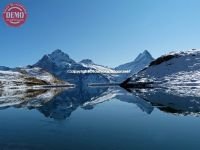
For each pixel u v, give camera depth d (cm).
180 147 2280
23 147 2297
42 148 2267
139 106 5784
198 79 17175
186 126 3309
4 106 5984
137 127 3300
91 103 6950
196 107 5253
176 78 18138
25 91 13012
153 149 2222
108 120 3906
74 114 4650
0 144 2408
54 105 6319
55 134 2883
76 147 2303
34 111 5081
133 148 2261
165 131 3020
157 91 11650
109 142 2491
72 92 13500
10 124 3591
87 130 3133
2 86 17112
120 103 6675
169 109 5056
